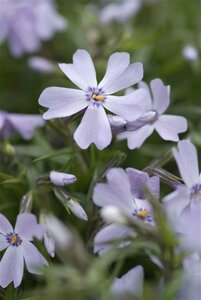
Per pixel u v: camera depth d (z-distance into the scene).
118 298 0.16
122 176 0.17
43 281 0.19
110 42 0.25
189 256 0.17
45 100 0.18
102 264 0.16
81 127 0.18
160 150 0.22
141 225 0.16
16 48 0.26
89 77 0.18
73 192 0.20
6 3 0.26
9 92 0.26
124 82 0.18
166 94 0.19
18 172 0.21
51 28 0.27
